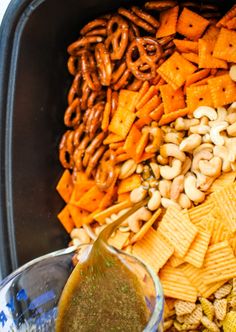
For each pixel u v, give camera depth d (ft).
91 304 1.17
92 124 1.59
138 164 1.57
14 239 1.61
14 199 1.60
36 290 1.24
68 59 1.65
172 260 1.48
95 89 1.57
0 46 1.51
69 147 1.67
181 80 1.46
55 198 1.73
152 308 1.07
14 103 1.55
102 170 1.62
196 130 1.46
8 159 1.58
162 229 1.48
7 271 1.63
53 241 1.72
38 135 1.65
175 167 1.48
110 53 1.55
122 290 1.16
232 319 1.38
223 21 1.41
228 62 1.43
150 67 1.50
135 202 1.54
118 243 1.55
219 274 1.40
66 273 1.27
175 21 1.45
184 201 1.47
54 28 1.55
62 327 1.18
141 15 1.49
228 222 1.40
